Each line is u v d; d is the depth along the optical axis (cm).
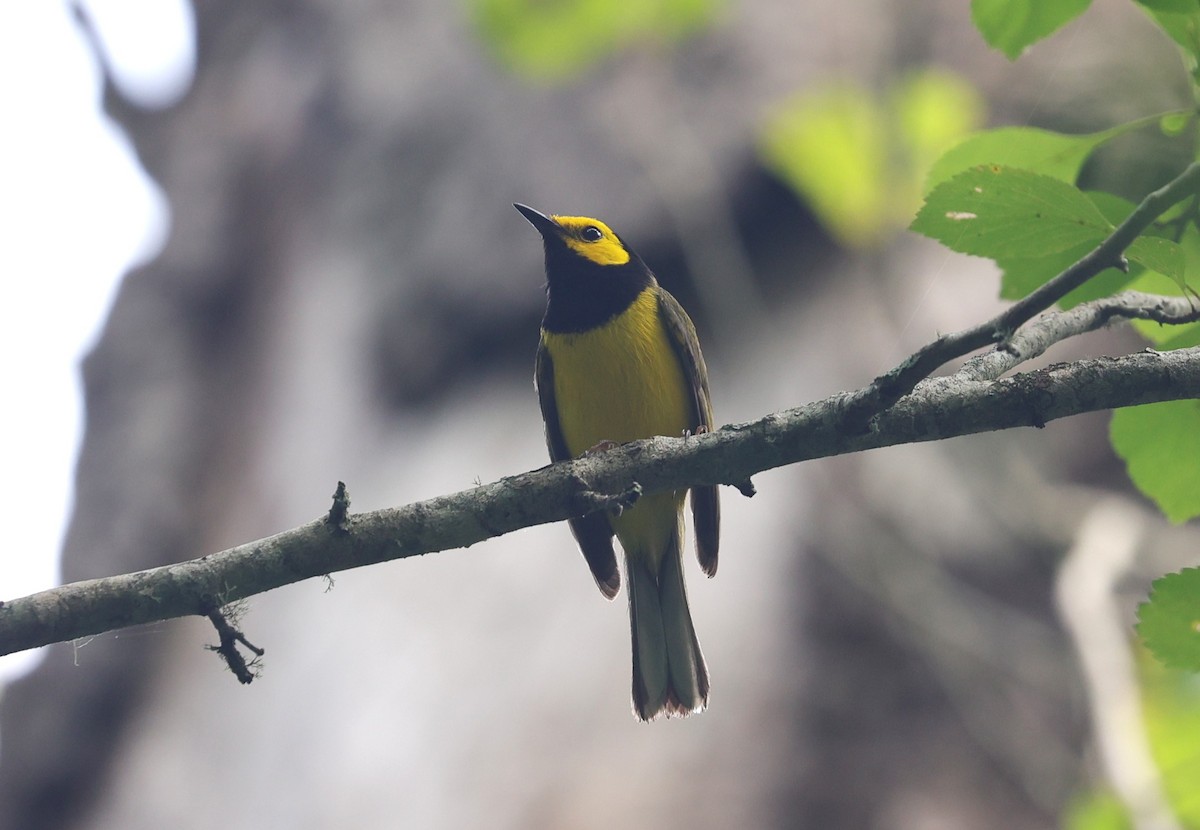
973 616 1241
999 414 505
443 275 1585
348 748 1245
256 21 2227
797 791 1127
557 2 873
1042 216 440
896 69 1376
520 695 1212
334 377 1661
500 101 1666
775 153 799
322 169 1894
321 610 1415
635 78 1572
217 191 2041
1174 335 515
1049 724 1184
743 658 1213
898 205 780
